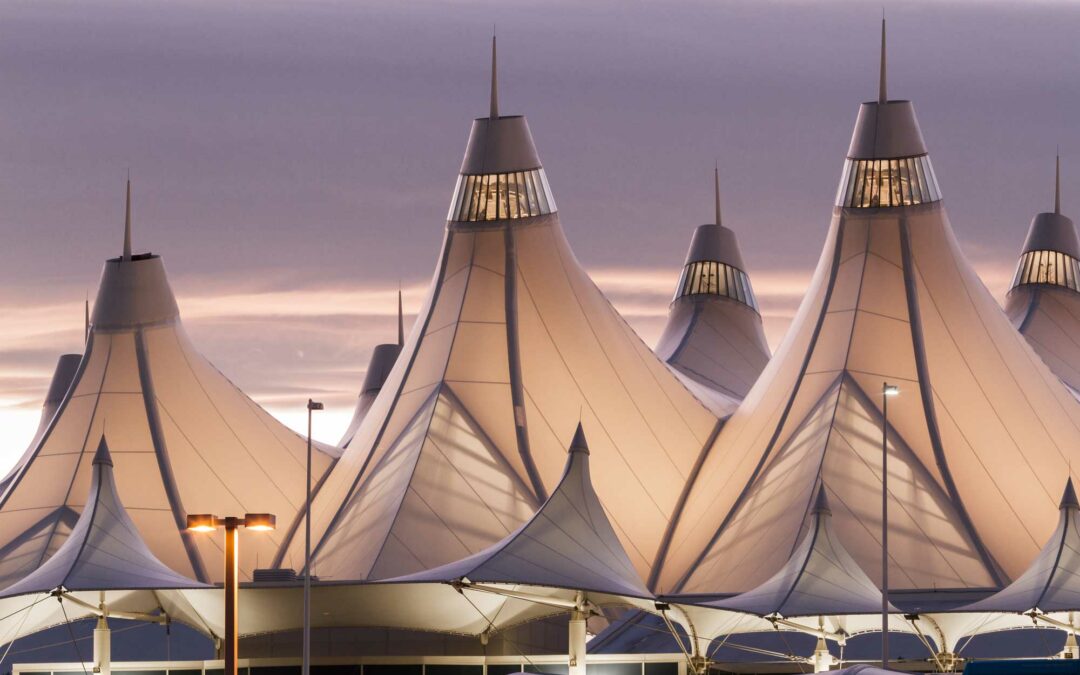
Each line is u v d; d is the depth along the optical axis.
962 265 108.88
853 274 107.81
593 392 107.56
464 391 104.94
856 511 97.44
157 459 106.31
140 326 109.69
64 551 85.25
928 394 103.31
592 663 83.94
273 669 86.12
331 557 98.25
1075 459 104.31
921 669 89.56
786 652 91.19
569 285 110.12
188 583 82.81
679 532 105.44
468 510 98.94
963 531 98.00
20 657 103.81
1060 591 81.75
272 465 109.25
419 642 89.06
